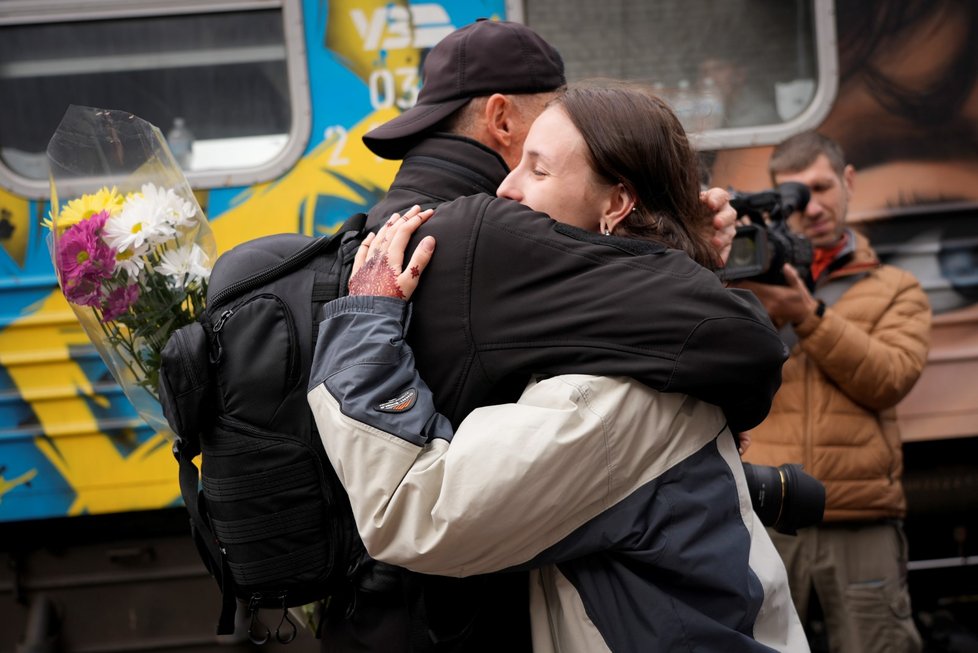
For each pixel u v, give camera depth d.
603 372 1.21
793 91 2.96
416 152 1.52
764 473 1.51
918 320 2.77
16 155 2.84
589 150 1.31
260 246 1.41
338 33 2.84
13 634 2.97
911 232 2.96
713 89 2.95
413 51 2.86
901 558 2.74
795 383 2.67
